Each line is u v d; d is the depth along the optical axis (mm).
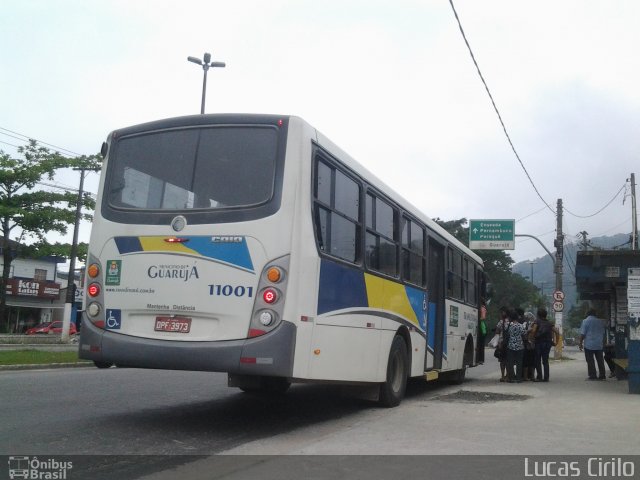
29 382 11484
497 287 55531
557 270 28188
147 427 7449
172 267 6969
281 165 6898
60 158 34938
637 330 11461
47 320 50812
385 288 9180
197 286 6840
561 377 16062
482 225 30969
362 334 8289
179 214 7074
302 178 6895
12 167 34156
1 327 36469
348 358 7859
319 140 7352
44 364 15875
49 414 8117
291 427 7715
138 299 7047
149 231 7152
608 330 17766
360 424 7684
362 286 8320
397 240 9852
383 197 9320
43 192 35156
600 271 12766
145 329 7004
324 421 8188
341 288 7672
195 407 9109
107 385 11344
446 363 12594
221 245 6840
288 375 6531
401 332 10031
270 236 6730
